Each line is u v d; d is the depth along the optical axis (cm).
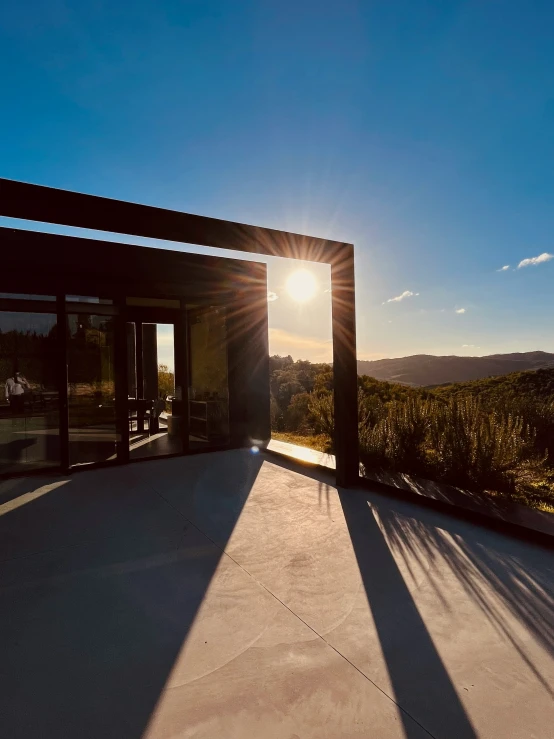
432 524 371
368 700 177
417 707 173
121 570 299
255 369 773
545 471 558
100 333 622
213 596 263
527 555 308
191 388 830
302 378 1534
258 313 777
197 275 719
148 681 191
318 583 276
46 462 575
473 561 300
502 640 214
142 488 501
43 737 160
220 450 723
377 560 306
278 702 177
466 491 427
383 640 217
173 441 794
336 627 229
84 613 246
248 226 424
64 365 589
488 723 164
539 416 699
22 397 570
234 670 197
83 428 609
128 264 662
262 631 227
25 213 333
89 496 472
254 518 396
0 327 563
